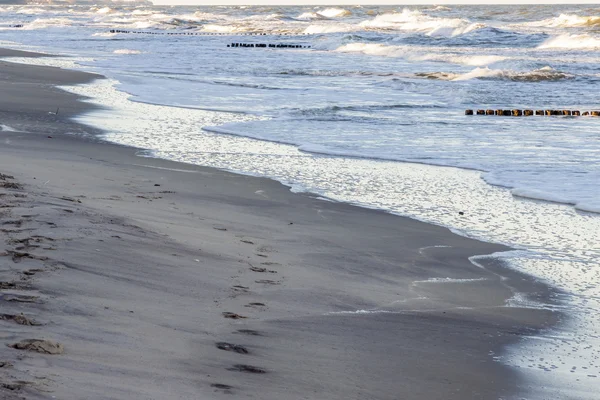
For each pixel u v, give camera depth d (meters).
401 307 6.90
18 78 31.19
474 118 22.66
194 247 7.87
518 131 19.83
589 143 17.77
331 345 5.63
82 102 23.91
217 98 26.62
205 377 4.54
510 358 5.77
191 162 14.54
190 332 5.36
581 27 85.12
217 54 56.25
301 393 4.56
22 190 9.31
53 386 3.88
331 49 63.62
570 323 6.77
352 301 6.90
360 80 35.12
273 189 12.44
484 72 36.53
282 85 32.22
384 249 9.16
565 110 24.25
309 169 14.37
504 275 8.33
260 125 20.05
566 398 5.04
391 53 55.12
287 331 5.80
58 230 7.32
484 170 14.57
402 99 27.36
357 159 15.57
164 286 6.38
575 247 9.57
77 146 15.41
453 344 5.99
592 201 11.97
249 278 7.12
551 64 42.09
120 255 6.93
